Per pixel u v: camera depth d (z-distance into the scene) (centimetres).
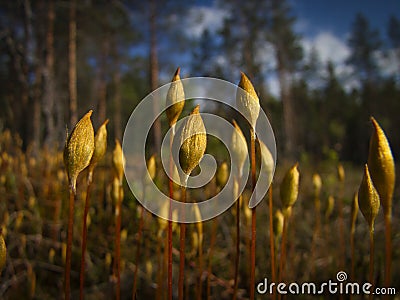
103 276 10
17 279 9
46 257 11
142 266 10
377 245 12
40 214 12
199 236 6
